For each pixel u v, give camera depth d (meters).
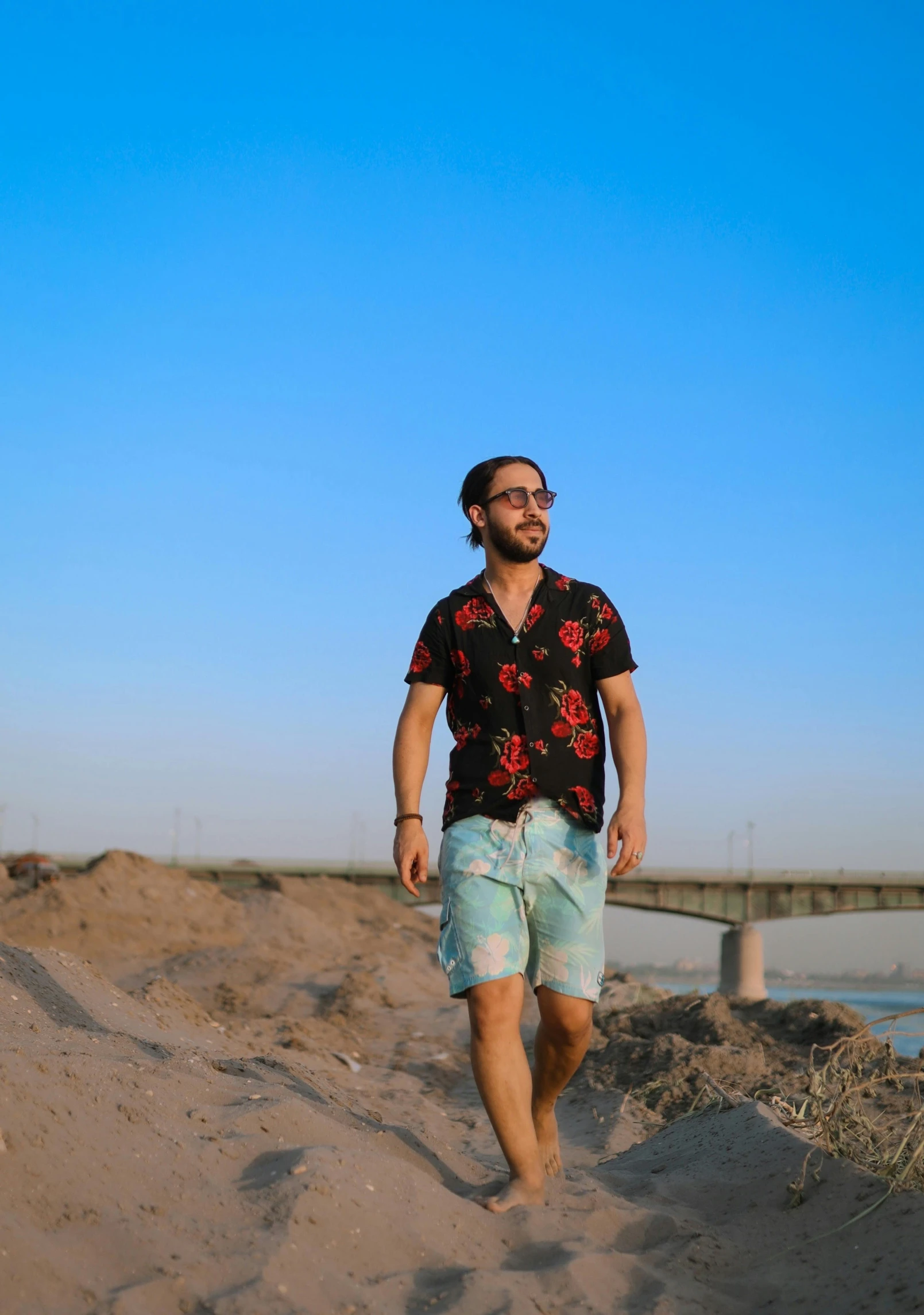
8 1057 2.75
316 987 13.54
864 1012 8.95
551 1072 3.38
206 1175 2.58
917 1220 2.88
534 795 3.18
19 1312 1.90
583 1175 3.75
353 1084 7.18
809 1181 3.36
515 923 3.12
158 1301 2.03
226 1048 6.39
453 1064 9.26
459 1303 2.27
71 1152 2.42
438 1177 3.27
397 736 3.33
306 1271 2.25
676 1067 7.00
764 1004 9.37
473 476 3.43
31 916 17.28
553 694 3.24
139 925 18.12
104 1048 3.64
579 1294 2.46
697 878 52.34
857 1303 2.52
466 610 3.31
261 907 20.64
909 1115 4.26
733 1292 2.71
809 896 52.81
